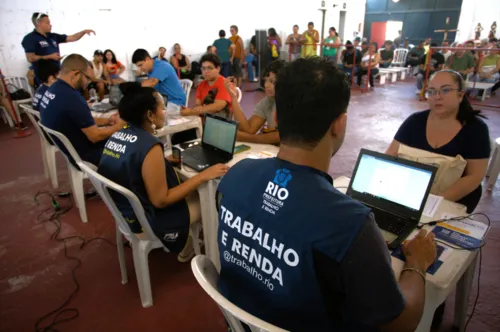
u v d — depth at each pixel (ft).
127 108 5.15
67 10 20.34
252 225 2.23
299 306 2.10
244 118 7.88
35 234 8.04
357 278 1.94
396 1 39.40
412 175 4.12
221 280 2.65
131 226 5.36
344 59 27.07
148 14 24.14
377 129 15.83
